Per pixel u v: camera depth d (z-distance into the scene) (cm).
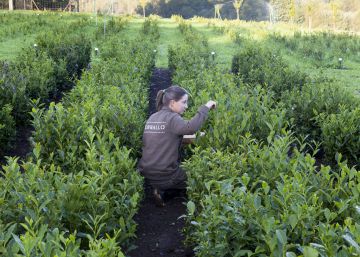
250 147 436
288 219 282
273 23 3478
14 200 332
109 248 266
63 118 507
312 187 355
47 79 907
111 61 962
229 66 1544
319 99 729
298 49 1933
